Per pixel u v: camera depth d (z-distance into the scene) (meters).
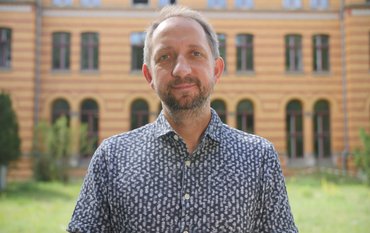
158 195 2.36
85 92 24.42
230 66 24.97
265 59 25.05
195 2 24.80
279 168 2.54
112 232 2.45
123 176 2.42
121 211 2.38
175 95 2.42
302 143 25.14
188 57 2.47
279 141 24.73
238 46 25.17
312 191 17.09
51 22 24.38
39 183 19.80
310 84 25.02
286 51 25.22
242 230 2.38
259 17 25.03
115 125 24.44
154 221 2.34
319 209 12.40
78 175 23.22
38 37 24.12
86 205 2.46
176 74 2.40
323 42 25.31
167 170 2.40
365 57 24.53
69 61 24.56
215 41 2.64
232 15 24.94
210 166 2.42
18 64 23.64
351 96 24.52
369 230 9.60
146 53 2.67
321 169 23.98
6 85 23.58
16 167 20.62
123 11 24.67
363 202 13.84
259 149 2.52
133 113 24.89
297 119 25.31
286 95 24.97
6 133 17.44
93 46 24.81
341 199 14.61
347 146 24.61
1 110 17.56
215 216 2.34
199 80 2.44
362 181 21.02
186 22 2.50
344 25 24.89
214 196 2.37
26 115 23.56
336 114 24.94
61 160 21.27
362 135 20.30
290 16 25.05
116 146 2.53
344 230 9.59
